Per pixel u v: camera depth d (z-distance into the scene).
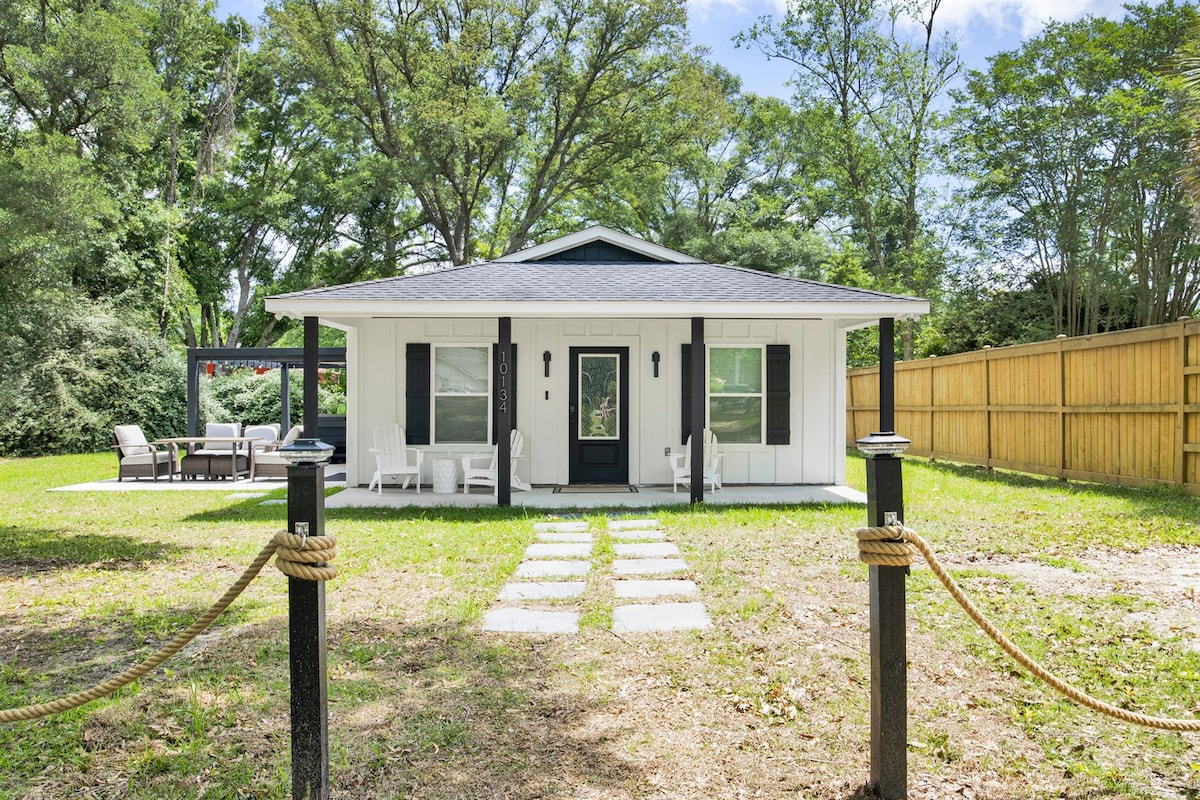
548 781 3.02
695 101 26.25
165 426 21.58
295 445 2.70
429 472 12.26
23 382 19.38
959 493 10.89
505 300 9.74
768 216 31.45
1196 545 7.10
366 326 12.27
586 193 30.91
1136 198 24.62
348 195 26.25
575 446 12.36
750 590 5.77
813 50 28.11
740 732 3.45
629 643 4.61
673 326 12.38
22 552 7.51
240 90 29.77
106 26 13.90
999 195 26.98
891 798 2.82
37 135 11.38
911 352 27.78
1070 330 25.97
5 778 3.08
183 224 26.33
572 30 26.81
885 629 2.80
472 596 5.64
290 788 2.93
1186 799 2.87
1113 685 3.91
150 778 3.09
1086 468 11.47
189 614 5.34
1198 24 9.92
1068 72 25.61
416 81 25.55
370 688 3.94
